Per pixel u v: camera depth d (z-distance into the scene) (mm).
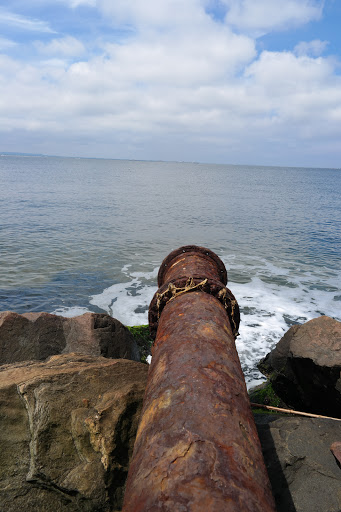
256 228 29828
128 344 7027
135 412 4047
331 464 3816
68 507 3500
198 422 2406
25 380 4031
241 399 2797
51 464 3529
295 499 3506
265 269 18109
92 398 4023
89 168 161250
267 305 13289
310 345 6105
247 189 77188
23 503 3430
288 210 42812
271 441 4191
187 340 3354
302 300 13953
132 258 19266
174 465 2113
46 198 43188
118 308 12711
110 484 3549
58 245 21047
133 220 31125
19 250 19516
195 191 65688
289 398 6906
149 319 4656
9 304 12656
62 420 3750
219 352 3227
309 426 4379
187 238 24906
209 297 4387
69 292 14039
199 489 1949
